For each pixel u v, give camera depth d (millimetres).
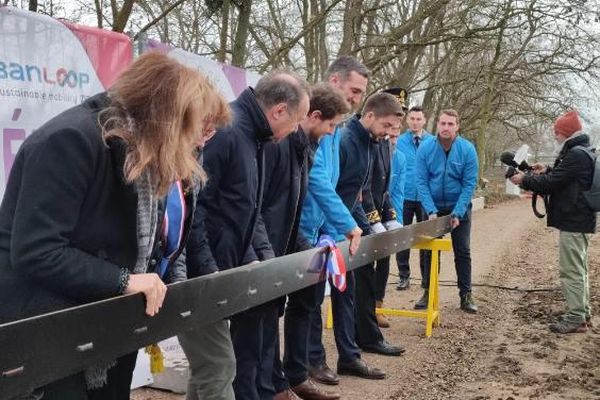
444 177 6402
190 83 1744
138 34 3568
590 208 5828
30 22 2908
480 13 12156
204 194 2729
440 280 8258
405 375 4570
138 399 3729
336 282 3256
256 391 3141
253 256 2902
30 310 1688
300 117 2857
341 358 4465
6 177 2840
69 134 1637
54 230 1619
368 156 4383
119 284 1731
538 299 7398
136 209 1774
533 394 4340
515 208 23797
